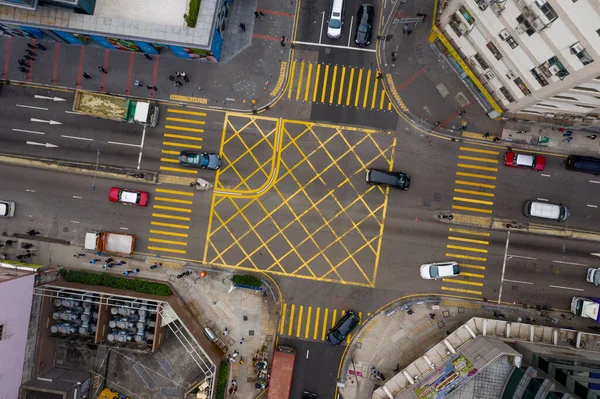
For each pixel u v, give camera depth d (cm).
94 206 3647
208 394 3284
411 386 3194
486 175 3566
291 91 3616
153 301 3297
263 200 3625
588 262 3522
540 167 3484
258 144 3625
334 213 3603
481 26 2880
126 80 3634
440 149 3588
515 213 3559
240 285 3550
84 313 3416
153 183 3631
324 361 3566
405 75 3588
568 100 2886
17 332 3067
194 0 3127
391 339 3556
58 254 3644
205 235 3631
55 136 3641
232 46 3616
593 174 3528
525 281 3544
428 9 3547
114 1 3244
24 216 3659
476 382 3033
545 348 3144
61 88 3650
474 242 3562
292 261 3606
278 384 3397
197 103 3631
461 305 3553
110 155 3638
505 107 3378
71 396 3244
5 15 3206
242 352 3588
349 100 3603
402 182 3478
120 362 3584
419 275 3572
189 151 3575
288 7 3597
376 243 3597
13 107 3647
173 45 3259
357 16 3559
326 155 3612
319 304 3591
